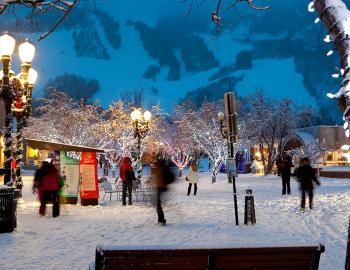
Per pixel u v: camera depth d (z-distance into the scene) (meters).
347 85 4.68
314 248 4.85
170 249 4.67
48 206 18.48
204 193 26.91
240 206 18.59
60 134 48.53
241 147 51.19
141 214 15.85
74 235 11.24
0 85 14.84
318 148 45.03
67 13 5.59
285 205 17.98
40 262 8.16
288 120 48.84
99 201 21.61
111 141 49.66
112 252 4.59
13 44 13.96
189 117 53.44
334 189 25.34
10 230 11.29
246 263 4.85
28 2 5.74
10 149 15.02
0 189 11.18
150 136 52.72
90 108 51.97
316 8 5.00
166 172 13.35
